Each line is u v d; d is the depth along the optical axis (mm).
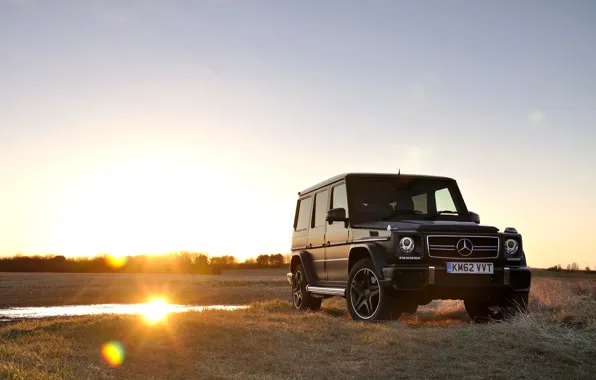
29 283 33094
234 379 5336
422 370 5734
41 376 5164
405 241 8500
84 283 33188
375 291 8906
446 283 8391
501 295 8805
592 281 12977
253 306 12648
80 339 6801
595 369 5703
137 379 5332
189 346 6543
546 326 7324
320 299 11562
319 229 11062
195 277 44250
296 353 6340
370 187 10148
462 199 10438
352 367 5824
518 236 8898
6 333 7473
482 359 6094
